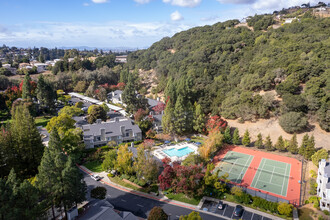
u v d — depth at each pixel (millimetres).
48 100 105625
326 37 105125
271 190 51938
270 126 83125
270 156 69562
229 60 123875
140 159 52938
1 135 52812
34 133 56250
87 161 65500
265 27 148750
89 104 126938
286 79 87938
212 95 102875
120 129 76438
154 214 38688
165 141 79125
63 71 174625
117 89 147500
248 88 96188
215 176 49344
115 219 37562
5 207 30234
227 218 43031
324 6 191125
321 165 49156
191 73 124250
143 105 102000
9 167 51312
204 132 86000
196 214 34906
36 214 33750
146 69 182250
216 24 192375
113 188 53062
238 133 81438
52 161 38719
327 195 44312
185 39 186625
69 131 65562
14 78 160000
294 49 101375
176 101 89500
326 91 77062
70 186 38656
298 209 45281
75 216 39938
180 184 46094
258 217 43125
